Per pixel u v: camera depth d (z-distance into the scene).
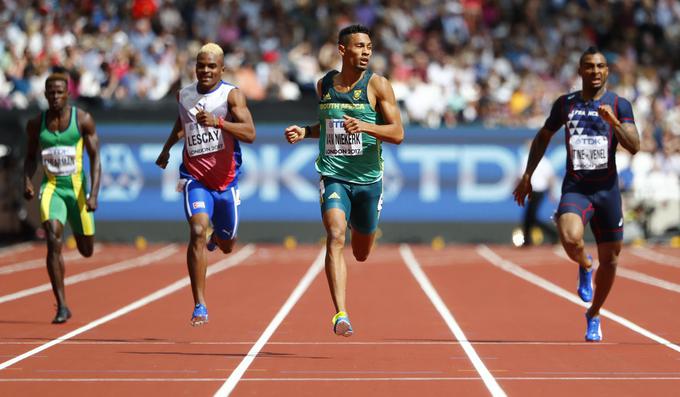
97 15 78.06
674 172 68.25
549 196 65.19
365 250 26.92
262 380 21.98
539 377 22.42
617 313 34.66
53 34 73.31
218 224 28.05
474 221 65.56
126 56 70.38
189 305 37.09
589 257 26.95
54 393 20.55
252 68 73.75
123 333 29.75
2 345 27.23
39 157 63.47
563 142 65.38
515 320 32.88
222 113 27.08
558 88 84.31
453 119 69.75
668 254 60.19
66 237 65.81
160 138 65.25
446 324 31.89
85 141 33.41
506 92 76.44
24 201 63.62
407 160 65.75
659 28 93.75
